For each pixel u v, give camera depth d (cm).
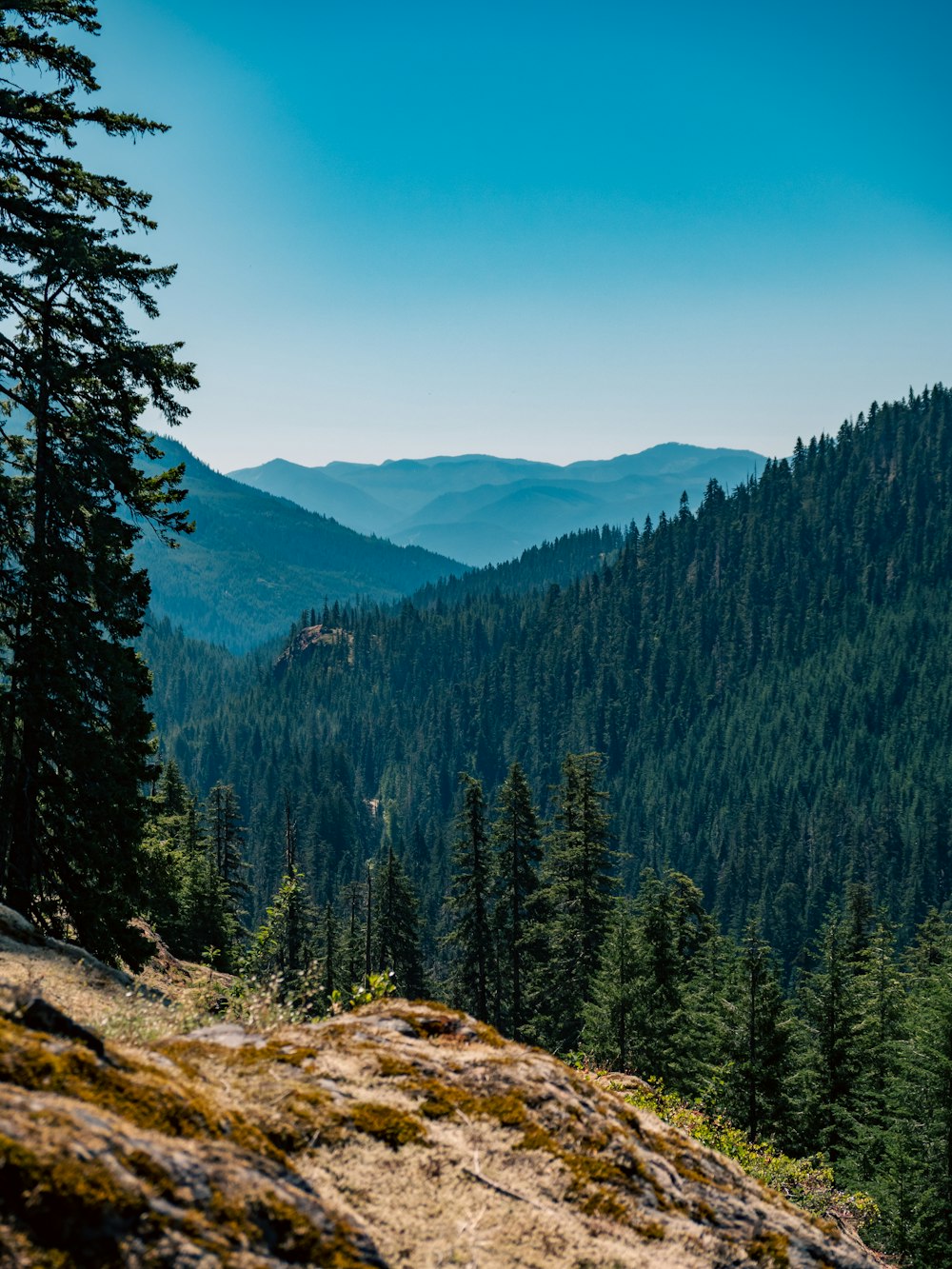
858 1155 2708
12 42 1380
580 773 3753
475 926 3925
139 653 1844
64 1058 379
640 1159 573
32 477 1647
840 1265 570
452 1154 507
